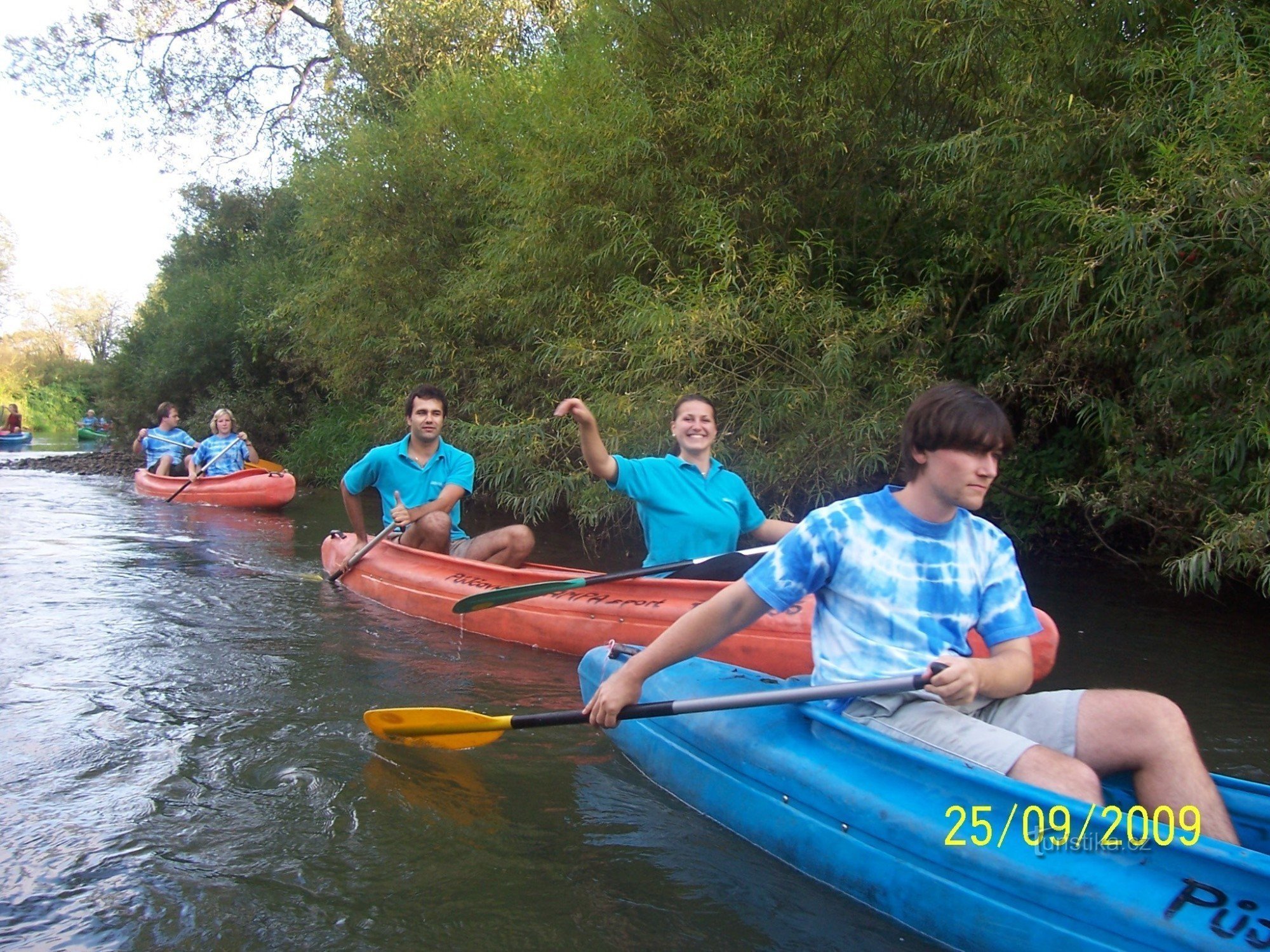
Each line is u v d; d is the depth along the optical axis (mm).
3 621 4695
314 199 10922
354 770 2912
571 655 4316
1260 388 4359
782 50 6027
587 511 6469
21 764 2926
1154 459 5062
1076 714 2094
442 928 2086
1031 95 5203
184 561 6652
